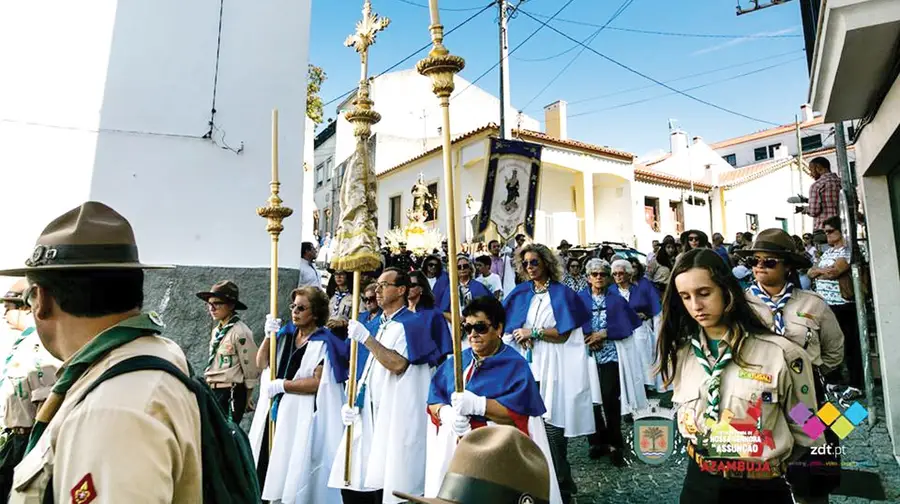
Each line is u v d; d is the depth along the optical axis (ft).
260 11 22.29
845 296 19.61
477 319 9.95
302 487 12.32
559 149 64.69
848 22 9.48
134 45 20.51
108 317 4.77
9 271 4.91
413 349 12.17
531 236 33.76
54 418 4.21
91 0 20.12
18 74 19.03
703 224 82.64
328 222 90.22
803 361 7.09
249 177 21.49
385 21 10.96
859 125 14.30
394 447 11.69
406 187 71.67
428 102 84.48
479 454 3.70
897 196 14.33
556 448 13.93
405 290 13.33
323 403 12.96
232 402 15.29
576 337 16.03
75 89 19.65
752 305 8.59
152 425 4.02
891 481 12.44
